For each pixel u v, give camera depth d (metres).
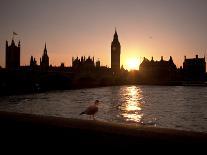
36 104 81.88
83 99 100.12
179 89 176.12
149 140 5.18
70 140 5.87
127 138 5.38
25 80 114.75
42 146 6.12
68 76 146.25
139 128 5.69
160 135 5.24
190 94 130.75
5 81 104.81
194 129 44.62
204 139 4.96
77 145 5.81
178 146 4.96
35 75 120.31
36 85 119.31
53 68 187.25
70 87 149.75
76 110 70.56
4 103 82.06
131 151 5.36
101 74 195.25
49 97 104.06
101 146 5.59
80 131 5.77
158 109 72.88
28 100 91.50
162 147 5.11
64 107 76.69
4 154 6.49
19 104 80.69
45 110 70.31
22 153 6.29
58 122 6.19
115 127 5.75
